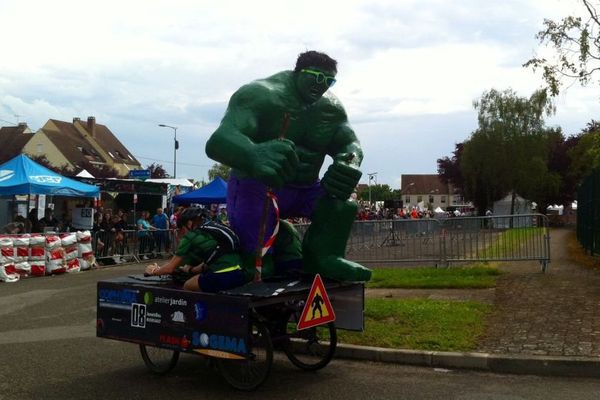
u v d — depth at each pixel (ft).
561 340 20.89
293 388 17.71
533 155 135.33
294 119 18.94
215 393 17.26
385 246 42.88
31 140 200.54
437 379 18.52
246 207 19.19
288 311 19.03
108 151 232.53
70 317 30.12
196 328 16.96
